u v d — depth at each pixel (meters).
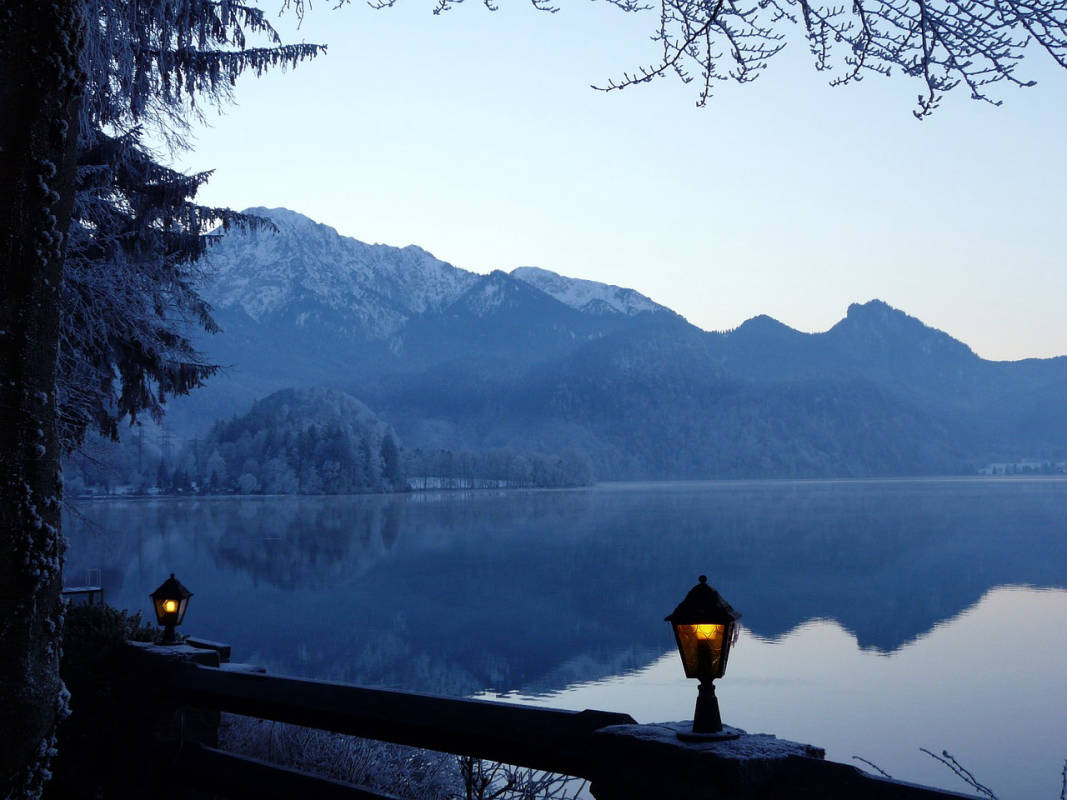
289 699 3.81
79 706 4.52
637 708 42.41
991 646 59.12
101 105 6.97
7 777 2.40
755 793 2.38
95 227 9.97
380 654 58.66
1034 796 27.84
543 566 107.25
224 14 7.25
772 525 159.50
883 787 2.23
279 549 118.00
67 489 11.69
